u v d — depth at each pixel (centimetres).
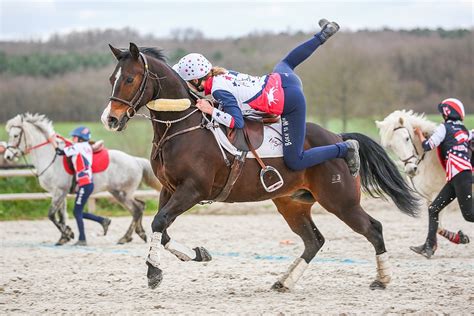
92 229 1758
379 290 864
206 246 1398
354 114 3656
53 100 3634
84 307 770
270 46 4541
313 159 834
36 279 995
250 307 757
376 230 870
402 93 3888
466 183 1062
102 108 3628
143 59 796
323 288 887
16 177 2086
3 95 3619
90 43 4616
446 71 4128
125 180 1521
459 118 1096
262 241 1473
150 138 2522
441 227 1184
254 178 829
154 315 713
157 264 772
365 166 901
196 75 821
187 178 794
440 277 952
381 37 4369
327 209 866
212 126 809
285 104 825
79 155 1470
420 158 1221
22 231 1738
